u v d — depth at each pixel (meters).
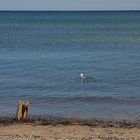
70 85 36.25
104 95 31.77
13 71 43.91
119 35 96.69
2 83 37.09
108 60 53.03
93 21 177.12
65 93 32.72
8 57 55.94
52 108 27.30
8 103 28.89
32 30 119.19
